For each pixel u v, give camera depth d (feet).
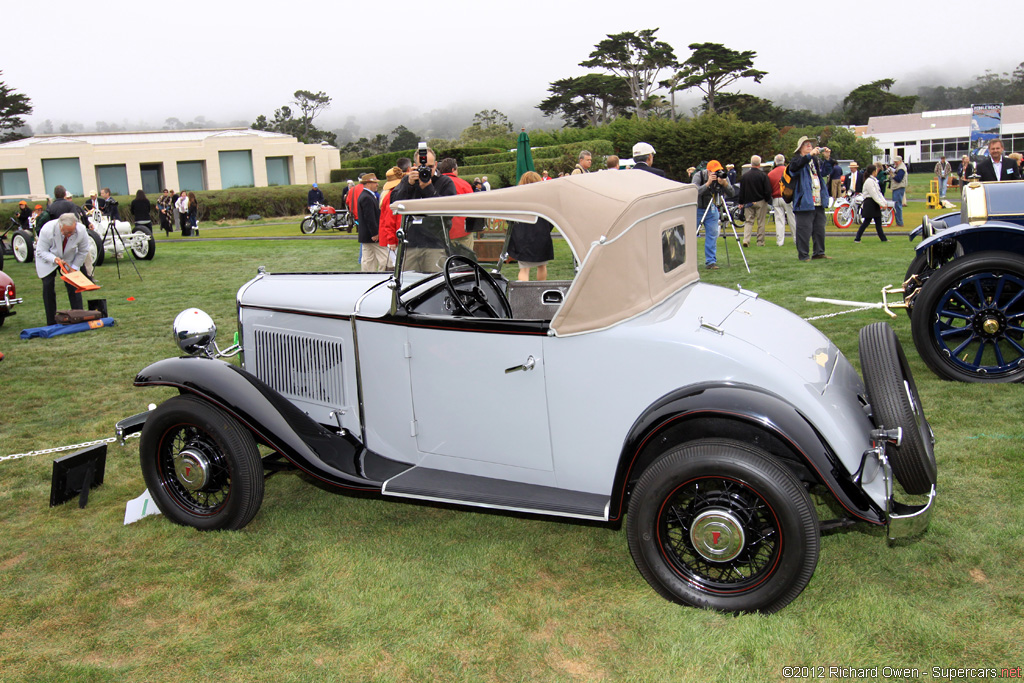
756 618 9.22
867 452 9.37
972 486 12.36
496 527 12.25
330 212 77.00
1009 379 16.83
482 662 8.78
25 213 64.28
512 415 10.82
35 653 9.26
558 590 10.25
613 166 29.84
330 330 12.43
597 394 10.19
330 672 8.70
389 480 11.26
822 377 10.06
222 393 11.54
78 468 13.78
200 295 36.88
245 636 9.44
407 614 9.76
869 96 344.90
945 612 9.23
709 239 35.35
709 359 9.62
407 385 11.64
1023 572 9.96
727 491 9.30
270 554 11.47
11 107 309.01
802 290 28.50
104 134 199.00
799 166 35.01
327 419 12.84
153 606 10.20
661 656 8.72
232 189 132.77
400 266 11.41
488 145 147.74
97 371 22.95
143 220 63.77
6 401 20.02
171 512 12.48
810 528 8.80
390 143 525.34
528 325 10.39
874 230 51.42
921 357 17.62
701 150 151.23
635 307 10.15
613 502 9.89
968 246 17.98
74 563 11.40
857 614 9.29
